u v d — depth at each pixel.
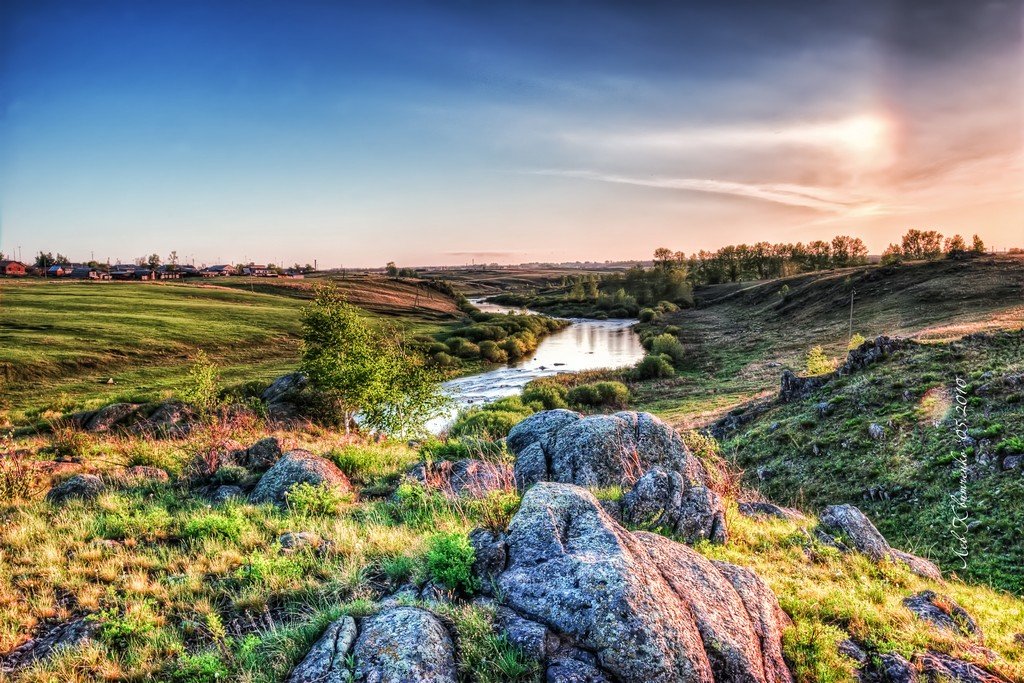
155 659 5.79
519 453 13.20
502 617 5.70
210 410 23.02
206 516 9.52
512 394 54.38
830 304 87.81
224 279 159.88
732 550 9.43
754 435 29.92
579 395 49.44
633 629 5.14
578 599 5.48
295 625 6.05
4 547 8.52
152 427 21.72
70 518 9.73
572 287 188.62
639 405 48.00
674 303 140.88
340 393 26.02
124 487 11.85
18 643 6.14
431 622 5.50
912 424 24.33
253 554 7.98
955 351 29.66
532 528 6.67
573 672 4.97
